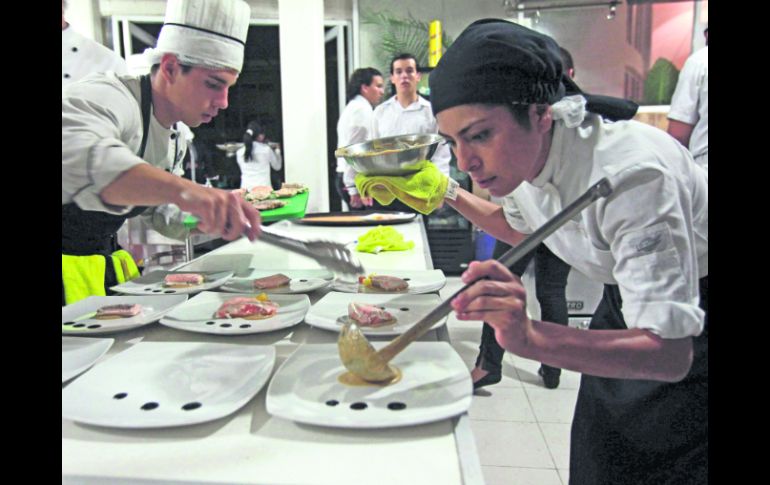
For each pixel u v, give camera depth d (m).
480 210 1.36
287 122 2.78
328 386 0.83
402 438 0.72
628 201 0.86
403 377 0.85
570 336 0.82
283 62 2.74
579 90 0.98
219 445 0.71
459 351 2.27
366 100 2.87
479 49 0.85
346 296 1.31
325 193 2.97
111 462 0.67
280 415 0.74
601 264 1.04
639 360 0.83
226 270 1.65
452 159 2.65
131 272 1.60
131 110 1.20
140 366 0.92
